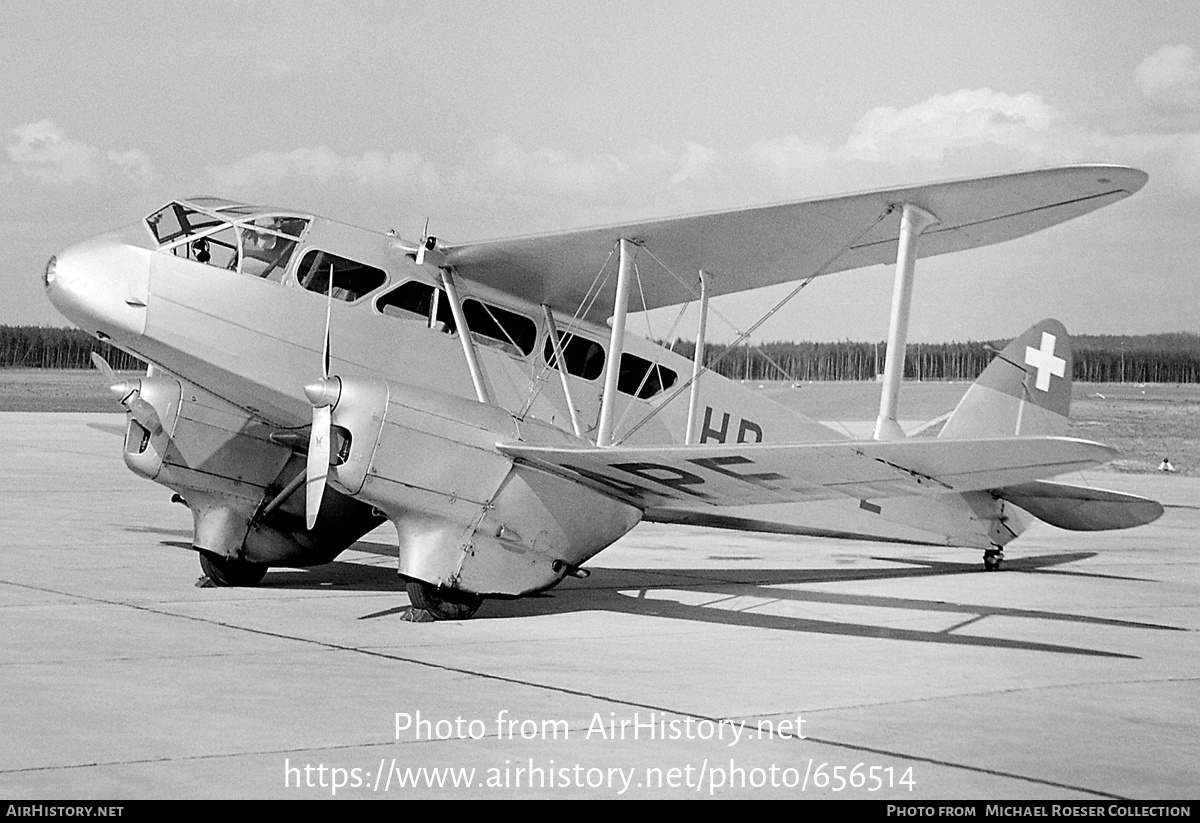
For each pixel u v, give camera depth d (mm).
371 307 12664
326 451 10703
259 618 11109
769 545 19875
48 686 8016
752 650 10172
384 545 18156
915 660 9906
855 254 12906
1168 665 9930
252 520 13242
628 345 14547
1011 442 8891
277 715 7375
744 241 12508
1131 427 75375
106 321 11633
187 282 11797
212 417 13008
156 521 19781
